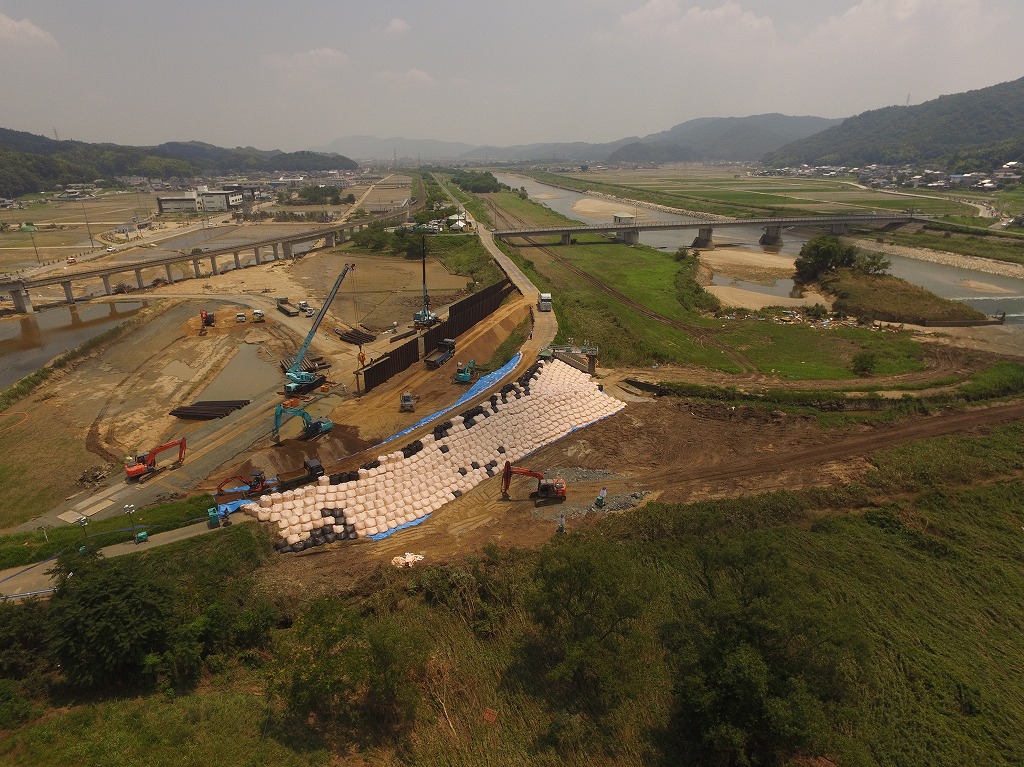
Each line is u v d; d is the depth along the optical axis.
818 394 76.12
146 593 33.47
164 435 66.12
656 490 56.91
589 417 71.94
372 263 165.62
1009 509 52.66
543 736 31.25
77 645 30.47
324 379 79.56
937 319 110.50
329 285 139.62
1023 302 128.12
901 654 37.66
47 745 26.55
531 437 66.19
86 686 30.66
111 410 72.69
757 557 36.41
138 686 31.45
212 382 81.44
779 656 30.94
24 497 53.91
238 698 30.86
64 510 51.72
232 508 50.44
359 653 31.64
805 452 63.62
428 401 74.00
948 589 43.56
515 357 86.06
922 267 167.88
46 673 32.12
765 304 127.12
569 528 50.69
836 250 144.38
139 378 82.94
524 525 51.47
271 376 83.38
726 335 103.50
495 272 138.88
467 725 31.64
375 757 29.16
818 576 43.28
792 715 28.23
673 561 45.81
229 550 44.81
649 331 104.06
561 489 54.94
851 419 70.56
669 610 40.66
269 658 34.72
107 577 33.50
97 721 28.34
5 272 151.25
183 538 46.28
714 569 39.41
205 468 58.84
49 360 92.12
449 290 134.50
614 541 48.06
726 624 32.22
